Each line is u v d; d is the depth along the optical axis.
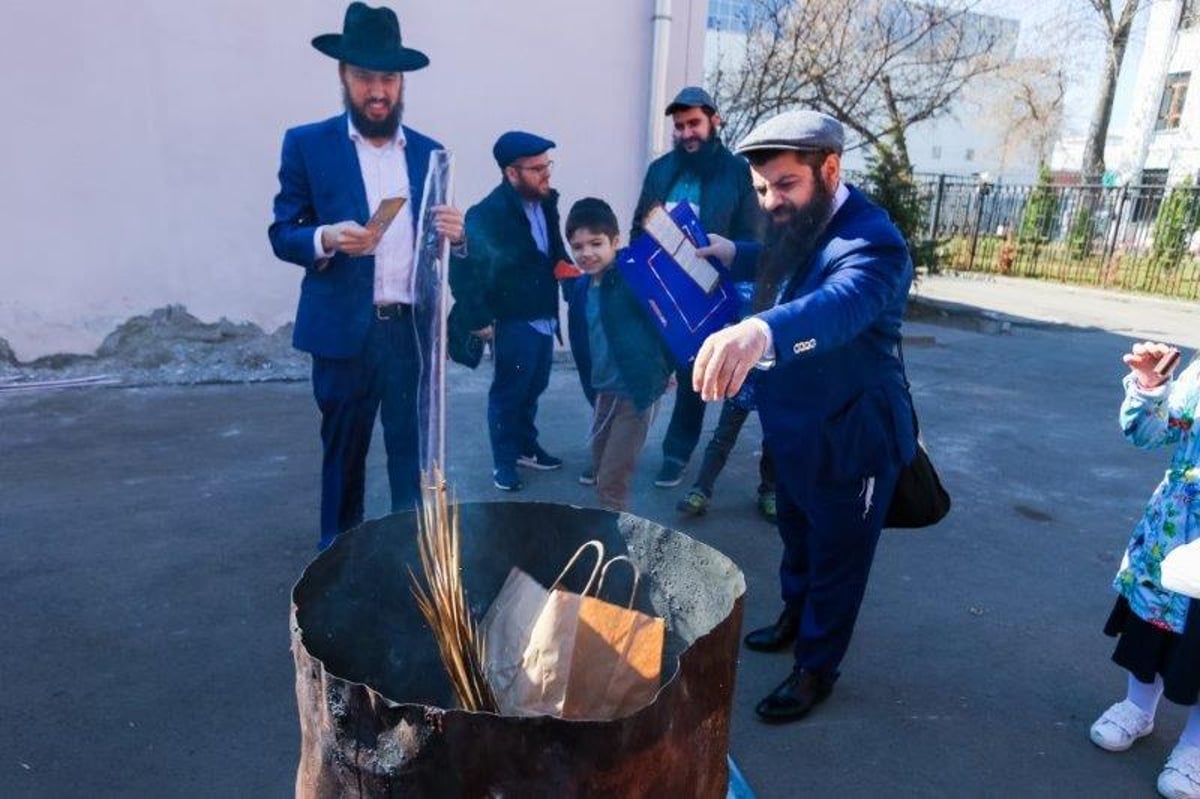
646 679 1.24
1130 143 24.62
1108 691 2.89
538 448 4.64
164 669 2.79
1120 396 7.07
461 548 1.64
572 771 1.04
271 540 3.69
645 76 6.98
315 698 1.15
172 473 4.39
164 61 5.68
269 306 6.30
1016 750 2.57
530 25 6.50
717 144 4.29
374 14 3.06
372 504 4.01
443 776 1.06
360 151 3.17
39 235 5.65
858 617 3.31
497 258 4.01
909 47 10.50
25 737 2.45
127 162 5.74
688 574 1.53
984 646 3.13
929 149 29.33
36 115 5.48
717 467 4.15
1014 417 6.29
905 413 2.40
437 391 2.90
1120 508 4.56
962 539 4.08
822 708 2.73
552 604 1.26
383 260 3.17
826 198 2.18
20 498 4.03
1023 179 28.55
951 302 12.62
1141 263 15.97
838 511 2.41
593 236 3.07
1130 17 20.94
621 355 3.08
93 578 3.33
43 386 5.68
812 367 2.29
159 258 5.95
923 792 2.38
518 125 6.65
